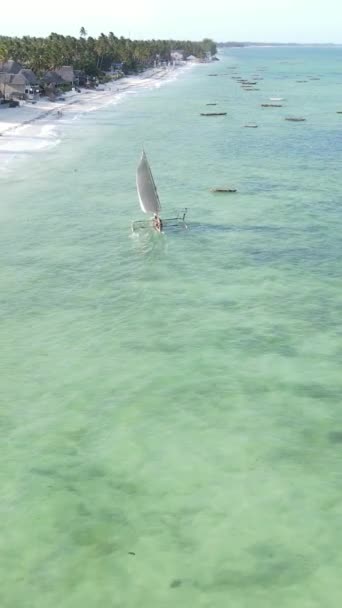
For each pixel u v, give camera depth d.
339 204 55.06
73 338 30.80
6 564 17.67
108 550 18.22
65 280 37.88
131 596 16.70
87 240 45.16
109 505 19.95
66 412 24.81
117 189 59.88
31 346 29.91
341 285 37.44
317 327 32.16
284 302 35.09
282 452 22.56
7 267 39.78
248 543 18.45
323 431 23.80
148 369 28.06
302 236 46.25
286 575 17.34
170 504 20.02
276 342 30.59
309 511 19.69
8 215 50.97
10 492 20.44
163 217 50.97
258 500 20.19
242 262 41.06
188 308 34.25
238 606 16.39
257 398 25.94
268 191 59.66
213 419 24.48
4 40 173.75
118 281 37.88
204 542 18.50
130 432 23.61
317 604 16.44
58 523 19.19
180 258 41.72
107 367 28.17
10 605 16.39
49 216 50.91
